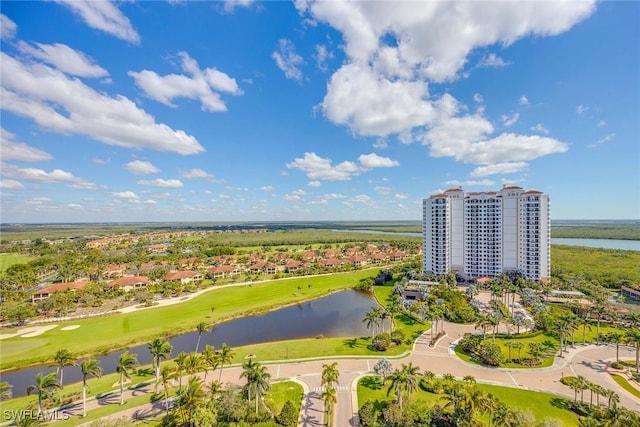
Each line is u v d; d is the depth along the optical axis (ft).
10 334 323.57
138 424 174.40
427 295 416.46
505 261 522.88
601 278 484.33
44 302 393.91
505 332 308.40
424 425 161.48
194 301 442.50
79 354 279.08
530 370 234.79
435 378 222.28
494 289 398.21
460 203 554.46
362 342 295.07
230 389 188.24
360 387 212.84
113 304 428.15
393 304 375.86
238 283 558.15
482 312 368.48
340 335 322.75
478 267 542.98
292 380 223.51
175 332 328.08
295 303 442.09
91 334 321.52
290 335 325.01
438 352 269.64
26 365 262.06
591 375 225.76
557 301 394.52
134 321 359.05
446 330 322.34
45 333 324.60
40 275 602.03
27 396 212.43
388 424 167.22
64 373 248.93
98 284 485.15
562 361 248.11
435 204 549.95
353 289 524.93
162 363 257.96
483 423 171.01
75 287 476.95
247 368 186.80
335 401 175.63
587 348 270.67
